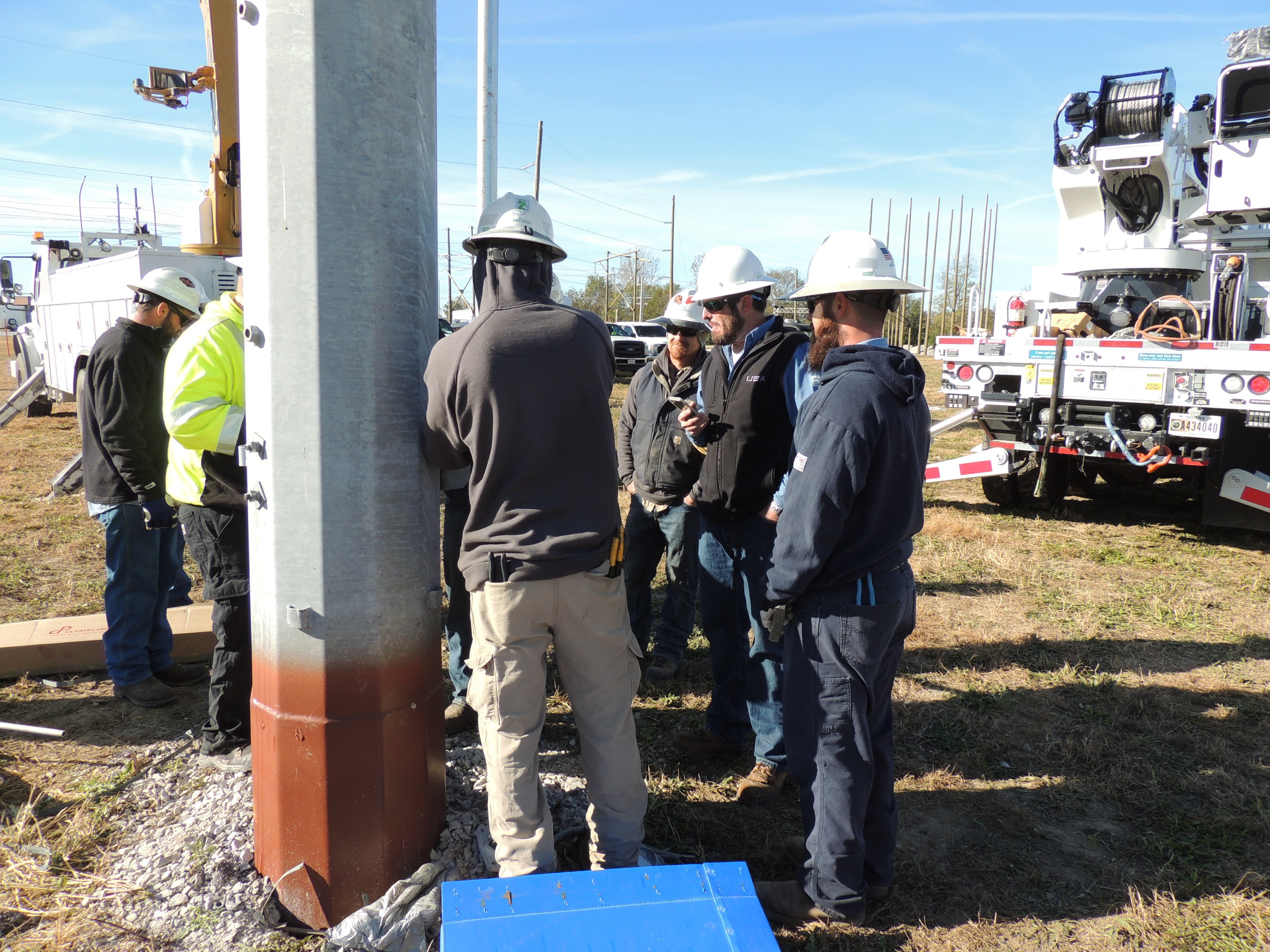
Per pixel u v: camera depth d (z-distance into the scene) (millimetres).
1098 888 2736
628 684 2543
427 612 2498
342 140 2201
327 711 2326
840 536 2299
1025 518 7902
